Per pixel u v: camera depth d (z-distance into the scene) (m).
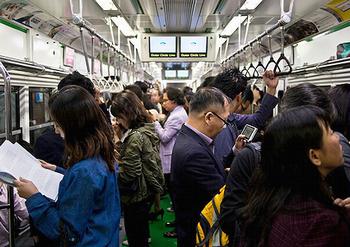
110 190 1.59
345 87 1.77
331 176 1.40
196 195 2.00
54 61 4.93
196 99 2.04
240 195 1.52
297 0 3.64
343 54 3.63
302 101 1.55
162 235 4.49
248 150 1.55
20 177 1.58
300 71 4.18
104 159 1.61
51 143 2.32
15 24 3.72
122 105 3.03
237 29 5.80
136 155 2.96
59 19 4.32
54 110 1.56
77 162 1.55
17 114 3.66
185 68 21.67
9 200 1.74
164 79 22.16
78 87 1.63
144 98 4.88
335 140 1.06
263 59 6.74
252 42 4.25
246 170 1.51
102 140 1.59
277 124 1.08
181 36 6.98
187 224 2.05
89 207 1.47
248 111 3.88
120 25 5.76
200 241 1.75
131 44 8.00
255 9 4.51
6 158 1.61
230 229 1.55
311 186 1.05
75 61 6.00
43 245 1.87
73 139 1.56
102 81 4.43
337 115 1.70
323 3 3.63
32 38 4.14
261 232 1.08
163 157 4.24
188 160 1.95
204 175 1.95
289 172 1.05
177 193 2.06
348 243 0.98
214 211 1.73
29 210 1.50
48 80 4.34
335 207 1.06
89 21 5.32
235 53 5.58
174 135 4.19
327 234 0.96
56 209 1.51
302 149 1.04
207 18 5.72
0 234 2.15
